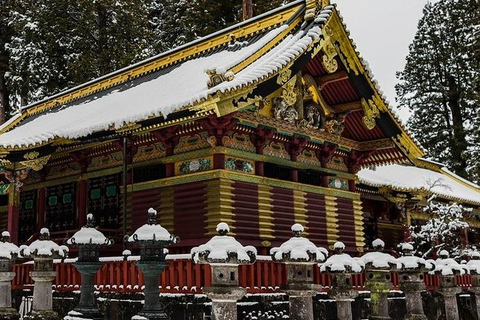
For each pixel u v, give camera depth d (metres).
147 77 24.14
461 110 54.34
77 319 10.94
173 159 18.67
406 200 29.92
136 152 20.30
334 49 19.80
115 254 20.53
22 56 38.22
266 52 18.02
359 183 27.22
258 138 18.91
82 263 11.37
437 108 55.41
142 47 40.38
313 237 20.45
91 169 22.47
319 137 21.19
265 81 16.89
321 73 20.94
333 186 22.33
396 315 19.03
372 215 31.31
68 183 23.77
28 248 12.48
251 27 21.56
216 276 8.65
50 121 24.45
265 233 18.38
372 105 21.31
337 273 11.09
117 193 21.53
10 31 42.22
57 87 40.31
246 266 13.84
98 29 40.25
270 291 14.25
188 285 13.48
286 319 13.70
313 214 20.72
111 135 18.52
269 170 19.42
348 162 23.47
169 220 18.41
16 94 40.41
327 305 16.11
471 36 42.94
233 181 17.78
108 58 39.19
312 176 21.38
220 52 21.62
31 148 20.14
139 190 19.70
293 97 19.64
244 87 15.58
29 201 25.66
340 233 21.95
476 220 37.38
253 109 18.14
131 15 39.59
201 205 17.67
